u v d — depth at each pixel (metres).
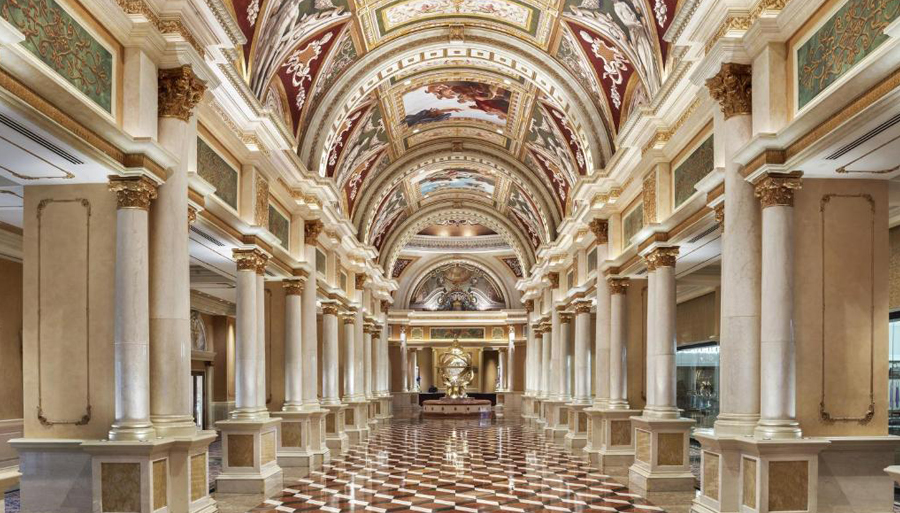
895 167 8.05
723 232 9.60
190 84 9.01
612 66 15.65
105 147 7.71
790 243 8.27
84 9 7.44
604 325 17.22
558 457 18.09
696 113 10.95
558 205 25.88
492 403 47.66
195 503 9.09
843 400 8.34
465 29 17.39
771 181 8.26
